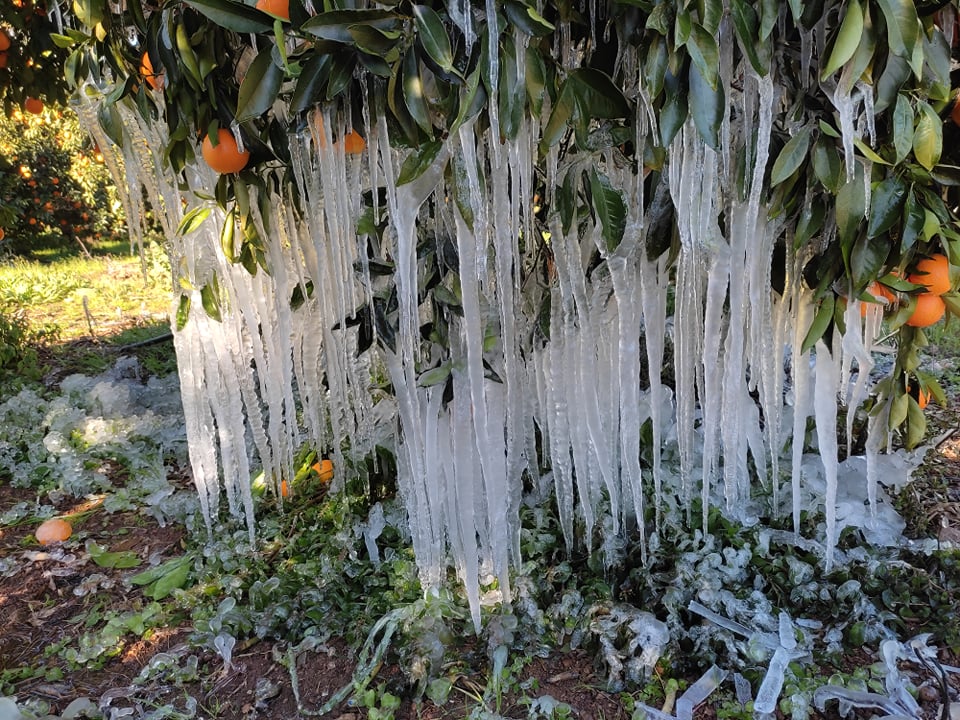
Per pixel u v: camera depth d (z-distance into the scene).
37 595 2.06
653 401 1.63
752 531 1.85
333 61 1.10
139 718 1.54
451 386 1.58
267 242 1.67
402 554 1.94
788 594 1.68
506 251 1.37
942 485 2.14
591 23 1.24
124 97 1.50
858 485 1.98
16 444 2.94
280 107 1.50
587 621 1.63
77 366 4.27
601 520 1.84
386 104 1.22
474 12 1.10
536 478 1.95
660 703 1.47
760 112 1.18
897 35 1.01
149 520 2.44
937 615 1.61
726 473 1.61
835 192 1.21
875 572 1.69
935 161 1.17
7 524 2.45
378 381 2.13
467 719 1.46
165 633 1.85
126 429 2.95
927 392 1.61
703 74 1.04
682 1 1.02
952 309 1.40
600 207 1.31
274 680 1.64
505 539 1.64
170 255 1.85
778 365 1.63
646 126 1.23
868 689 1.43
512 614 1.68
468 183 1.21
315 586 1.89
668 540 1.83
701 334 1.68
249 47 1.41
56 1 1.62
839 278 1.38
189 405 2.03
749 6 1.10
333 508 2.16
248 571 2.01
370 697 1.53
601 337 1.62
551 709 1.45
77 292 6.63
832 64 1.05
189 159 1.48
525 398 1.79
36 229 9.53
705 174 1.29
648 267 1.50
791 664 1.48
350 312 1.76
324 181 1.40
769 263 1.47
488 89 1.10
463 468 1.59
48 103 3.56
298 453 2.49
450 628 1.65
